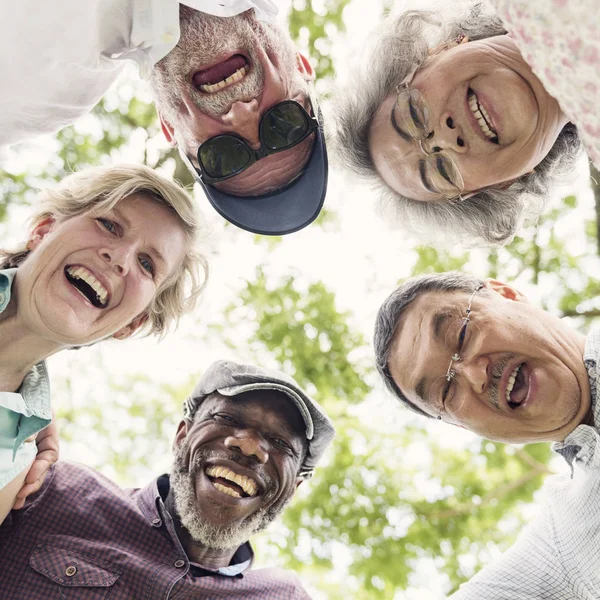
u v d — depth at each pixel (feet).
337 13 5.94
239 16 2.95
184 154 3.24
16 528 3.14
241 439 3.33
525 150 2.97
